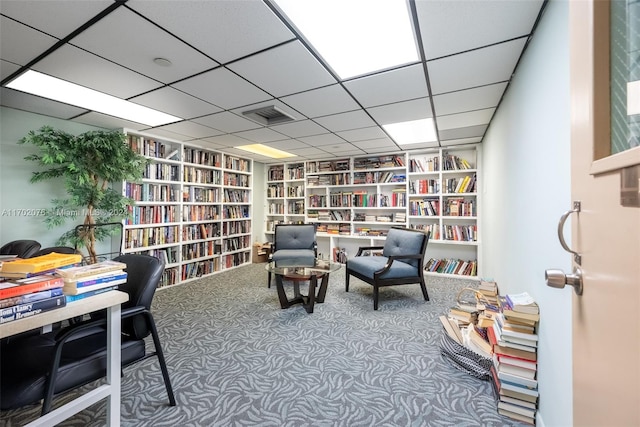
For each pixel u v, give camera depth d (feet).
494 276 8.91
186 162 13.24
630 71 1.64
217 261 14.84
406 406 4.69
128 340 4.31
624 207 1.48
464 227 13.19
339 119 9.30
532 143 4.72
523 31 4.66
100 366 3.73
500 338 4.61
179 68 5.95
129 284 4.72
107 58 5.56
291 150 14.40
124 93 7.22
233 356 6.28
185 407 4.63
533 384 4.28
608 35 1.73
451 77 6.31
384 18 4.42
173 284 12.36
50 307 2.96
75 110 8.57
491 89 6.93
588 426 1.95
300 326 7.90
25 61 5.66
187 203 13.17
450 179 13.60
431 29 4.64
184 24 4.55
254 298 10.45
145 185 11.50
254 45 5.13
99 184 9.61
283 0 4.04
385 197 15.17
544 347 4.08
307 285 12.35
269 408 4.63
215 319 8.43
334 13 4.31
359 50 5.27
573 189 2.17
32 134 7.47
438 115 8.89
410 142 12.64
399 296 10.59
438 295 10.68
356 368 5.81
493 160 9.09
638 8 1.65
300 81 6.53
